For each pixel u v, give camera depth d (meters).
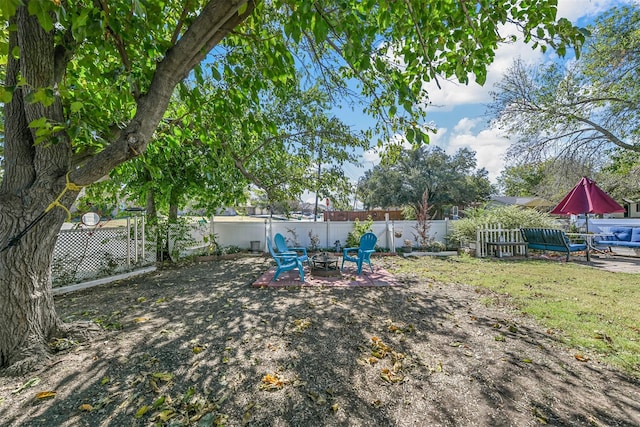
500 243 8.81
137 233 6.86
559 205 9.50
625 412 1.97
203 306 4.20
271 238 10.34
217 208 9.49
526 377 2.38
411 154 23.98
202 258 8.46
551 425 1.85
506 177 24.17
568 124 10.48
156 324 3.48
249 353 2.76
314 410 1.98
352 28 2.05
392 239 10.01
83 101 2.56
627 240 9.67
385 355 2.73
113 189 7.45
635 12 8.40
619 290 4.97
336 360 2.63
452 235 10.41
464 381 2.32
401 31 2.38
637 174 11.02
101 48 2.38
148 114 2.46
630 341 3.00
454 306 4.17
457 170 25.31
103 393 2.14
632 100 8.89
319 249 10.27
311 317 3.72
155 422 1.85
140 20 2.31
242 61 3.10
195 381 2.29
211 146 4.27
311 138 7.62
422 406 2.03
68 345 2.82
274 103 7.46
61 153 2.61
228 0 2.11
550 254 9.28
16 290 2.54
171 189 7.67
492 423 1.87
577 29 2.02
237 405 2.02
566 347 2.90
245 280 5.90
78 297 4.71
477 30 2.20
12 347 2.50
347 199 8.88
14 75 2.53
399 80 2.40
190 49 2.36
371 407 2.02
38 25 2.29
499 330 3.31
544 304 4.20
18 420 1.86
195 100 3.06
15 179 2.54
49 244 2.74
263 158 8.21
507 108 11.28
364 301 4.42
